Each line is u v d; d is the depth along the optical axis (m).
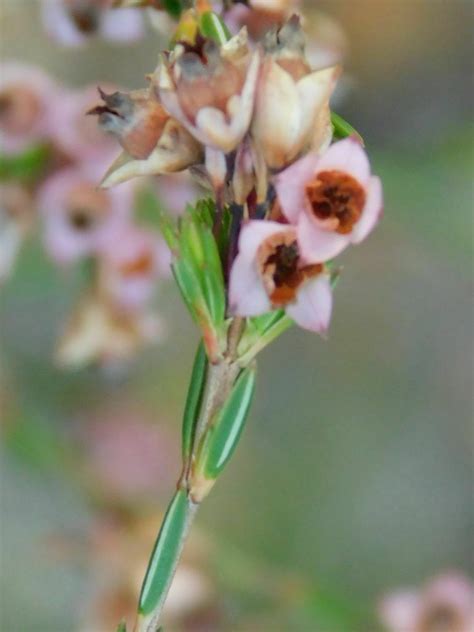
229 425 0.10
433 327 0.34
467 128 0.24
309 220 0.10
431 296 0.34
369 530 0.33
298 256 0.10
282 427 0.33
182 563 0.19
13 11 0.26
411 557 0.33
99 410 0.28
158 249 0.18
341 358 0.34
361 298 0.34
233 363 0.10
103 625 0.19
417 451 0.34
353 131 0.10
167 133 0.10
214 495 0.32
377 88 0.33
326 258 0.10
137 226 0.18
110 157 0.17
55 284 0.23
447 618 0.20
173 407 0.29
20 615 0.29
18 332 0.29
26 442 0.23
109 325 0.18
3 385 0.24
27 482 0.30
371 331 0.34
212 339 0.10
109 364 0.20
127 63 0.28
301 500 0.32
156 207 0.18
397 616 0.20
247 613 0.21
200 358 0.11
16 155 0.17
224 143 0.10
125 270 0.18
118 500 0.22
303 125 0.10
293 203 0.10
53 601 0.30
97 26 0.15
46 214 0.17
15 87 0.17
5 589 0.29
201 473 0.10
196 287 0.10
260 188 0.10
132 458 0.27
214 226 0.10
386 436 0.34
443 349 0.34
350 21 0.33
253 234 0.10
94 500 0.22
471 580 0.32
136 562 0.19
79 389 0.28
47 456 0.23
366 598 0.31
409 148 0.27
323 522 0.32
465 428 0.34
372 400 0.34
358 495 0.33
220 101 0.10
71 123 0.17
